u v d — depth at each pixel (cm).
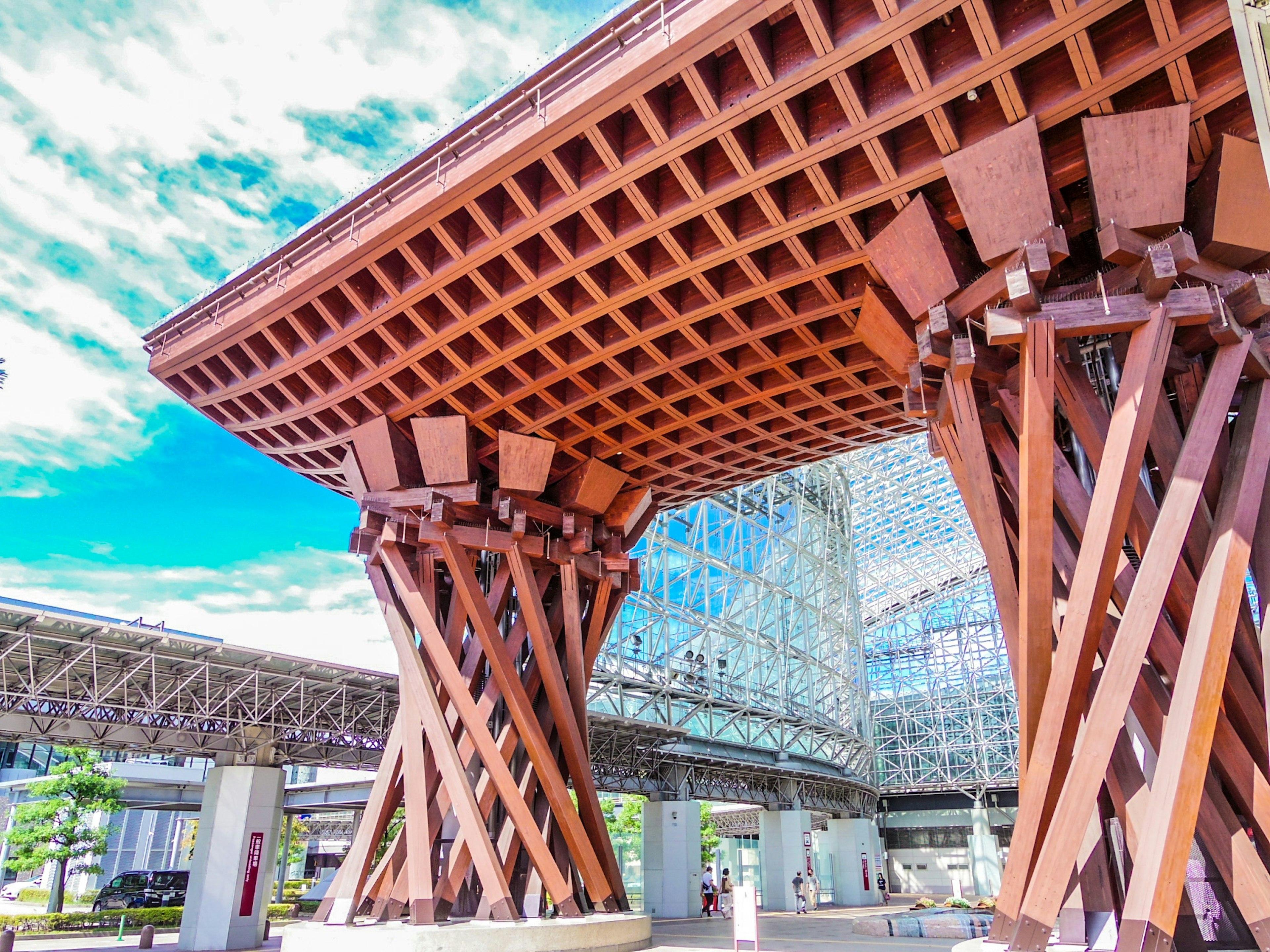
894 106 1313
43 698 3045
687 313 1753
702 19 1298
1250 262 1295
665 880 4606
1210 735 1076
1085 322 1248
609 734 4359
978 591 7962
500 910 1798
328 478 2520
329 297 1914
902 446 6969
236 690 3394
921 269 1440
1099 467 1306
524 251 1712
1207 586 1148
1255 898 1086
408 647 2019
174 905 5050
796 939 2723
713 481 2539
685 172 1476
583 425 2136
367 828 1952
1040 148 1273
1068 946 1231
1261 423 1216
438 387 2016
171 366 2202
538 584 2239
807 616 6231
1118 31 1221
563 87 1479
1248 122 1236
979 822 7569
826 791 6278
